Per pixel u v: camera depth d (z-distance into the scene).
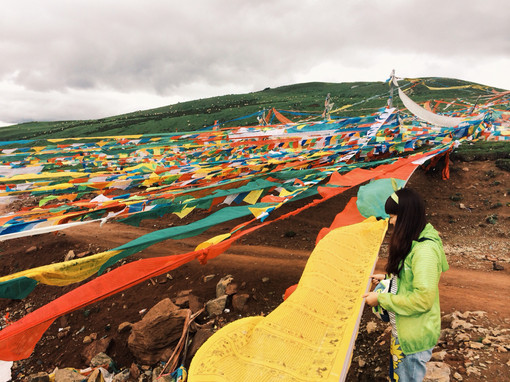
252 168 6.79
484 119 13.73
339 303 2.30
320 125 11.05
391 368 2.40
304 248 10.16
